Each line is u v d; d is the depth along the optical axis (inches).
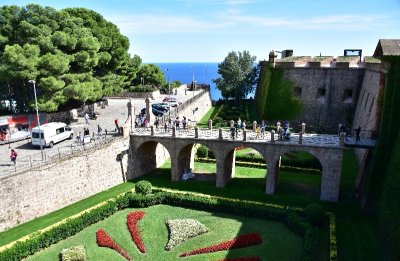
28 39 1861.5
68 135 1720.0
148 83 3708.2
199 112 2869.1
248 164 1893.5
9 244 1061.1
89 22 2386.8
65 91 1871.3
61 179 1357.0
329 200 1450.5
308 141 1482.5
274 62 2444.6
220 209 1347.2
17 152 1512.1
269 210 1285.7
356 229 1215.6
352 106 2278.5
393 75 1291.8
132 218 1286.9
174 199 1412.4
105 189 1560.0
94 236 1173.7
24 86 1980.8
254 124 1663.4
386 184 1199.6
